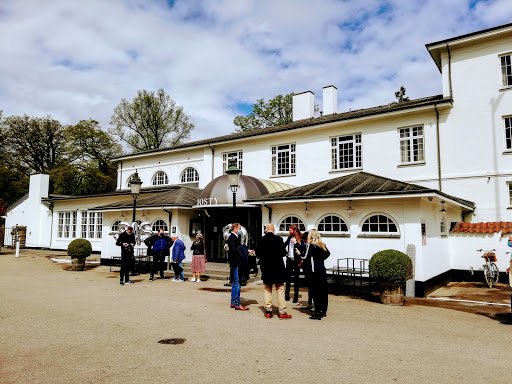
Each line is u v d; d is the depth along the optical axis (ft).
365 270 42.42
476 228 49.78
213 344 20.44
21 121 145.89
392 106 68.85
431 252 42.16
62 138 151.94
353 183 48.01
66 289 39.58
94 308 29.76
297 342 21.13
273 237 27.86
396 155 58.85
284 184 67.97
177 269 47.21
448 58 57.26
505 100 51.85
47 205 103.19
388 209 41.63
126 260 43.91
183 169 87.97
